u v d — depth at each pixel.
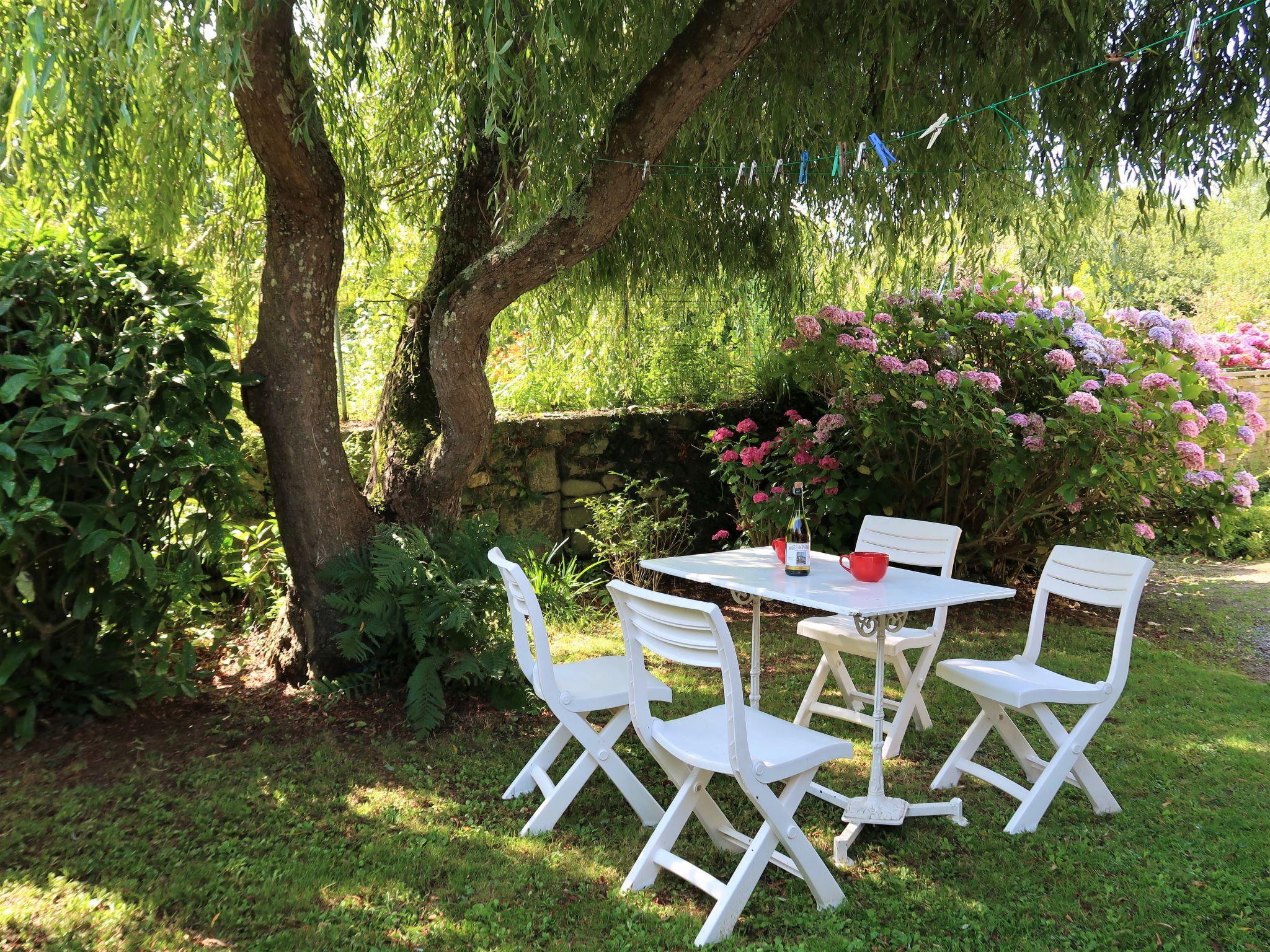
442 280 4.59
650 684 2.82
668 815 2.49
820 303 6.16
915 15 4.19
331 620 3.85
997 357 5.63
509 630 4.12
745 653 4.85
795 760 2.29
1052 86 4.34
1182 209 4.64
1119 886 2.45
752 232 5.74
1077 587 3.09
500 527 5.79
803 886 2.49
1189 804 2.97
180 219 4.12
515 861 2.59
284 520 3.91
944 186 5.08
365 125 5.32
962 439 5.43
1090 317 5.89
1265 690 4.22
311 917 2.28
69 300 3.33
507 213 4.55
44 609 3.35
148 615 3.46
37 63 2.59
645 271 5.74
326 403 3.91
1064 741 2.86
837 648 3.60
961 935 2.23
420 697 3.52
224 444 3.48
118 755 3.23
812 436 5.77
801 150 4.91
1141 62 4.25
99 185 3.75
